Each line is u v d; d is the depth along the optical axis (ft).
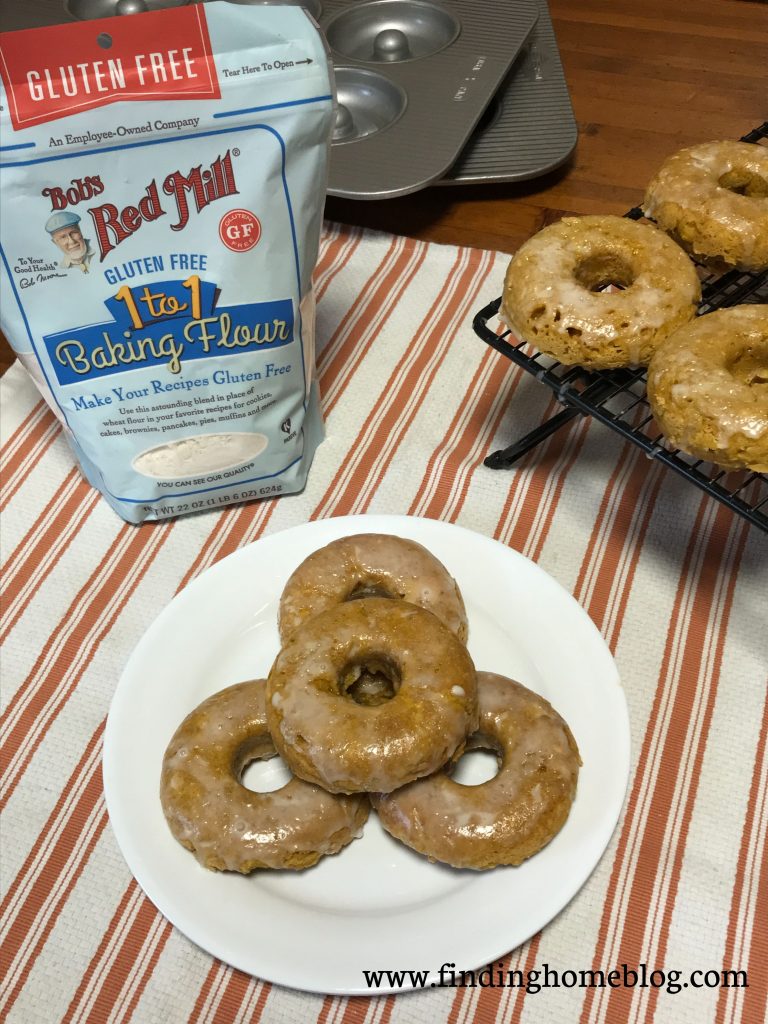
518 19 2.10
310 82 1.16
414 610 1.12
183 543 1.50
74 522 1.53
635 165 1.98
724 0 2.37
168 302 1.27
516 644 1.25
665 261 1.32
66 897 1.12
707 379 1.17
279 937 1.00
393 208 1.99
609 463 1.55
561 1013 1.02
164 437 1.40
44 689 1.32
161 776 1.12
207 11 1.11
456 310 1.80
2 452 1.63
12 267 1.20
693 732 1.24
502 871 1.05
